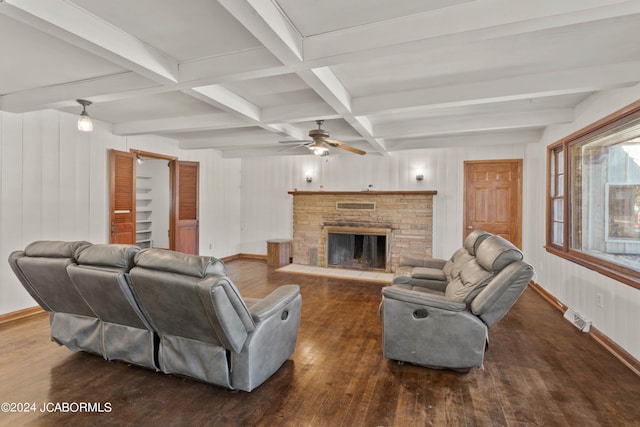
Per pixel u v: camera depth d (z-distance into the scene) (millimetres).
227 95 3164
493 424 1919
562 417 1984
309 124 4496
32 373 2447
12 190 3600
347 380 2389
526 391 2258
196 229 6355
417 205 6008
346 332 3266
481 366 2461
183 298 1955
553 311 3955
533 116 3789
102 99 2986
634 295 2572
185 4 1786
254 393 2215
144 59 2230
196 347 2232
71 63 2564
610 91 2916
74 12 1803
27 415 1969
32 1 1632
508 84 2799
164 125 4336
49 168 3943
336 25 1968
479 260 2801
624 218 2791
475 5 1752
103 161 4590
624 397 2188
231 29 2049
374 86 2982
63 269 2312
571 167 3783
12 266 2506
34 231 3805
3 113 3508
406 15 1870
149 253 2127
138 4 1786
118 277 2119
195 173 6305
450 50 2303
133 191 5039
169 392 2221
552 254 4305
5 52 2377
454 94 2953
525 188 5480
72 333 2646
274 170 7262
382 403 2113
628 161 2736
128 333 2447
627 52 2340
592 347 2951
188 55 2404
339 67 2594
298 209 6832
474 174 5812
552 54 2373
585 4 1586
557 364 2637
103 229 4594
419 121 4199
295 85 3035
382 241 6285
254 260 7203
